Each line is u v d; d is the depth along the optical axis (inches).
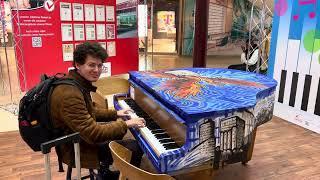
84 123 68.0
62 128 69.6
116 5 228.1
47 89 68.0
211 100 74.4
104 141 72.7
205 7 191.0
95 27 219.0
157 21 489.1
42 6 191.2
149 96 85.9
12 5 182.9
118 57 239.1
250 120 73.4
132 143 84.1
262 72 226.5
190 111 64.0
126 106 99.7
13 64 354.3
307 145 144.8
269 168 121.1
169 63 410.3
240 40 502.6
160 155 62.4
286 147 141.9
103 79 132.6
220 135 67.9
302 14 162.7
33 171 115.0
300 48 166.2
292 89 174.4
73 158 75.2
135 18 244.5
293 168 121.7
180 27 492.7
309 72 161.9
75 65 74.2
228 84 95.0
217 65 406.9
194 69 127.2
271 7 327.6
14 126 162.2
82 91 70.9
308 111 165.2
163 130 77.6
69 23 205.2
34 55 195.0
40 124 68.2
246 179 112.2
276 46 183.9
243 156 74.4
